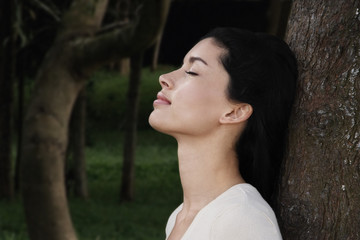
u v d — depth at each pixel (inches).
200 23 1064.2
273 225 64.0
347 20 71.2
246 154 72.6
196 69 70.4
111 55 230.1
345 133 70.6
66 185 597.9
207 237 65.1
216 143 71.1
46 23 546.3
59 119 244.2
